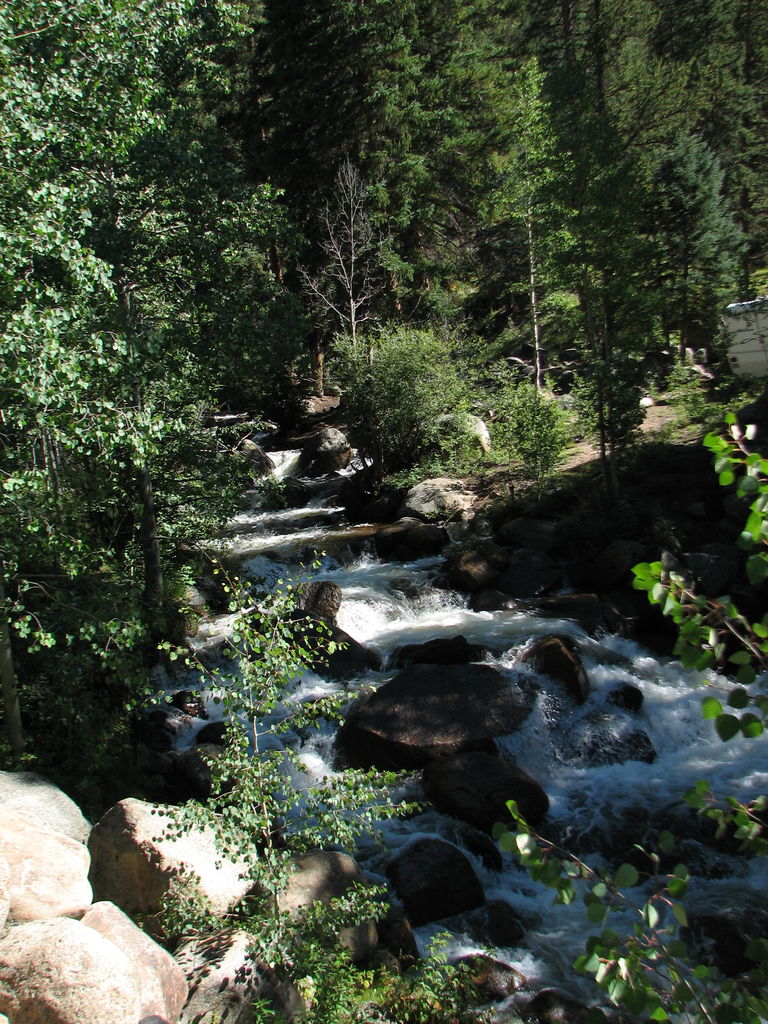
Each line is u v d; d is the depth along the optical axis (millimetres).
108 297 10891
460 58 30062
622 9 31359
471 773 10016
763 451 16375
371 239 27969
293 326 14531
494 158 29000
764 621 2645
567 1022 6773
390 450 24406
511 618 15055
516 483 20828
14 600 9594
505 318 32188
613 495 17766
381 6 27844
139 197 13836
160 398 14125
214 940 6215
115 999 4570
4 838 6070
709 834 9320
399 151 28844
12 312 8289
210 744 11156
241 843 6109
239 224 13922
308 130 29047
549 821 9891
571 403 20578
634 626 14508
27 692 10469
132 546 14750
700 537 16344
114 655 9641
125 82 11672
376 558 19500
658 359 25125
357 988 6727
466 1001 6992
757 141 31594
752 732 2547
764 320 19750
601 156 17141
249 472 15812
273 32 29531
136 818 6980
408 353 23750
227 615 16016
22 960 4703
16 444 9500
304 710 6797
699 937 7738
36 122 9258
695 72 31766
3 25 9070
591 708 11906
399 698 11500
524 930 8273
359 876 7879
